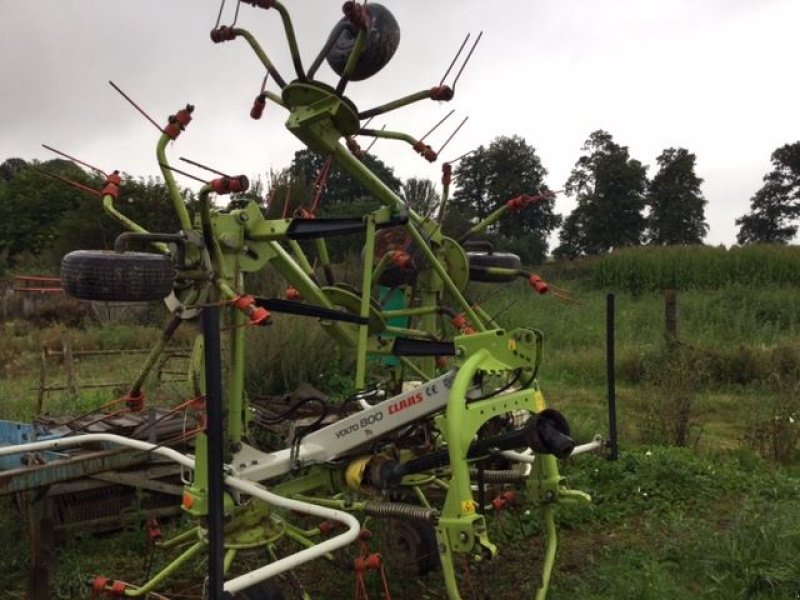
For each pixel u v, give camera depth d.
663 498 6.18
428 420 4.45
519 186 42.62
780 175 72.31
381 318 4.62
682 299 16.73
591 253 52.03
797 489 6.20
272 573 3.14
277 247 4.25
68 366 8.91
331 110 4.01
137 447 4.20
